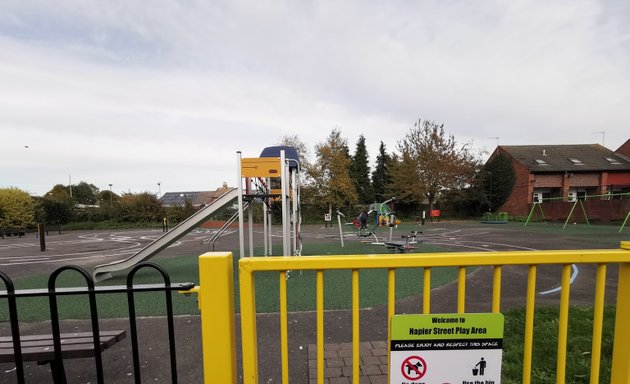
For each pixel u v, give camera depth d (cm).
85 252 1303
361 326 390
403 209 3225
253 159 676
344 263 141
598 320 150
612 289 550
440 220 2983
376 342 338
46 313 473
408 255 141
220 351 141
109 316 452
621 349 155
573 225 2139
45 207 2881
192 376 284
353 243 1356
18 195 2611
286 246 662
